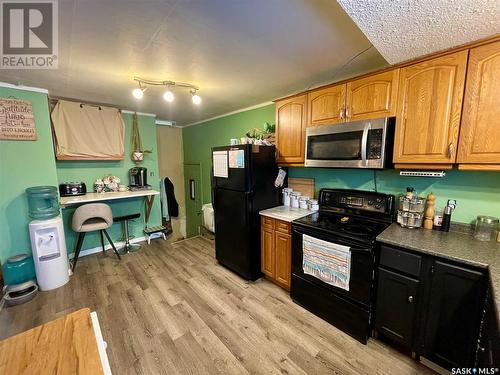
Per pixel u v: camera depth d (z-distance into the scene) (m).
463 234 1.70
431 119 1.55
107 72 2.13
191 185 5.14
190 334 1.84
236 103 3.35
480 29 1.23
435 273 1.39
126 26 1.42
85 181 3.32
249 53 1.79
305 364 1.57
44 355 0.68
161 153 4.89
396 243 1.54
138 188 3.55
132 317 2.03
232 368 1.55
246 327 1.92
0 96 2.23
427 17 1.13
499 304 0.89
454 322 1.35
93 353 0.70
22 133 2.36
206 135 4.58
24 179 2.41
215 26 1.43
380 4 1.04
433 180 1.88
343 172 2.46
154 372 1.52
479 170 1.51
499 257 1.30
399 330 1.58
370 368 1.54
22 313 2.07
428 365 1.53
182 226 5.38
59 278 2.49
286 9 1.27
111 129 3.36
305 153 2.27
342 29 1.48
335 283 1.84
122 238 3.72
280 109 2.57
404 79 1.65
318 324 1.95
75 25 1.40
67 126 2.99
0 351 0.69
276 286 2.54
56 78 2.26
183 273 2.83
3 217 2.34
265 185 2.65
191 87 2.60
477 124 1.38
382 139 1.72
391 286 1.59
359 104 1.90
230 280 2.67
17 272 2.33
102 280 2.65
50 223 2.40
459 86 1.42
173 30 1.47
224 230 2.84
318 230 1.95
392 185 2.12
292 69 2.12
